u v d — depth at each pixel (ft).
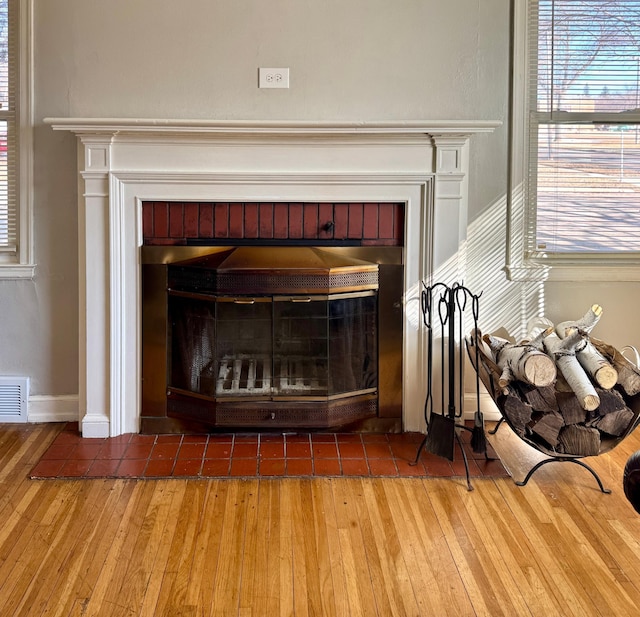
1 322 11.55
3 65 11.34
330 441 11.07
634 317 11.91
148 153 10.84
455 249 11.19
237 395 11.02
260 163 10.94
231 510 8.76
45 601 6.84
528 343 10.18
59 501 8.96
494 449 10.78
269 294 10.78
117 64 10.96
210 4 10.92
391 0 11.03
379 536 8.15
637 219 11.88
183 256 11.03
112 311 11.00
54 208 11.30
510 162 11.46
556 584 7.20
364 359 11.30
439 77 11.19
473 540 8.07
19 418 11.75
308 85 11.08
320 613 6.70
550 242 11.87
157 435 11.27
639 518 8.61
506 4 11.17
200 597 6.94
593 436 9.22
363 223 11.17
